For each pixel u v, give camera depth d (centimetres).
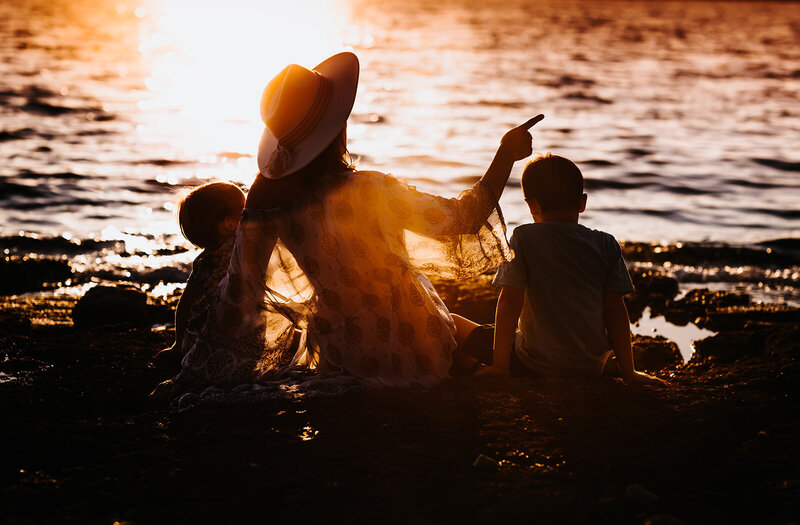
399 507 232
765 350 425
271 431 285
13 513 229
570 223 330
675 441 278
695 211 964
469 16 7681
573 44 4412
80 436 282
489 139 1498
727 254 738
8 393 332
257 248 309
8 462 263
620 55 3734
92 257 691
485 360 345
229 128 1627
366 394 316
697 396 320
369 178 301
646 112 1920
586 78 2705
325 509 231
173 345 385
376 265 309
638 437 280
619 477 254
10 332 439
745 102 2141
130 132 1491
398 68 2966
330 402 309
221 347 321
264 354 328
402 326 322
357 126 1638
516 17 7531
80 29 4791
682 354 443
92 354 390
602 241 330
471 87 2400
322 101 295
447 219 303
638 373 337
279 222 305
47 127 1484
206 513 229
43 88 2045
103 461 264
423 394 316
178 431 288
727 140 1518
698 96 2261
